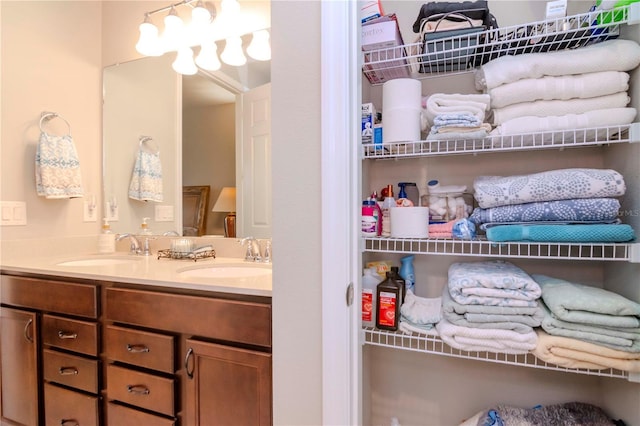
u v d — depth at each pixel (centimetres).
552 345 83
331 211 79
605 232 81
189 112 175
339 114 79
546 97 91
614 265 96
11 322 137
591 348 80
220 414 101
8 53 155
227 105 166
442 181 120
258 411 96
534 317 86
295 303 84
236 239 164
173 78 178
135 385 113
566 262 108
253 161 161
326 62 79
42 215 168
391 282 106
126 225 190
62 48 176
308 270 82
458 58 107
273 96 85
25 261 153
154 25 174
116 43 191
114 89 192
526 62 91
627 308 78
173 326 107
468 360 119
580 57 88
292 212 83
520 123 91
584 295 83
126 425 114
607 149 101
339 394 80
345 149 80
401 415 127
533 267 112
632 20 81
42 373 131
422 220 100
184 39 174
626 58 85
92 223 190
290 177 83
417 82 101
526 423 98
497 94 94
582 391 108
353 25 83
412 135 100
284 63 84
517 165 112
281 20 84
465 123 92
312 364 82
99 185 194
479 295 89
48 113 169
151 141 184
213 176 170
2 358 141
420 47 105
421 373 124
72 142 173
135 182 187
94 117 192
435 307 105
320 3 80
